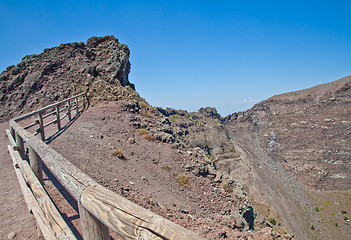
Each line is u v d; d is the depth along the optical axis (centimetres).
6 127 2058
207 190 1559
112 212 253
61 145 1414
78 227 638
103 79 2788
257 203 15312
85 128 1812
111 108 2323
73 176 368
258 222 4997
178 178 1552
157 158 1719
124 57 3106
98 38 3331
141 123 2169
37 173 770
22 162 808
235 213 1383
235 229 1188
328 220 14075
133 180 1325
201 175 1720
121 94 2647
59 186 873
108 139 1739
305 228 13238
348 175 19462
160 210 1114
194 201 1397
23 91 2659
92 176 1177
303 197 17388
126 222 233
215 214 1328
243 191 1653
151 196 1227
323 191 18488
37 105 2530
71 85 2677
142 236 212
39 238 548
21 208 694
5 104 2606
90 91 2611
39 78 2752
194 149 2166
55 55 3038
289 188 18775
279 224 13138
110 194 284
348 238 12412
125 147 1712
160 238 197
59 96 2591
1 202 732
